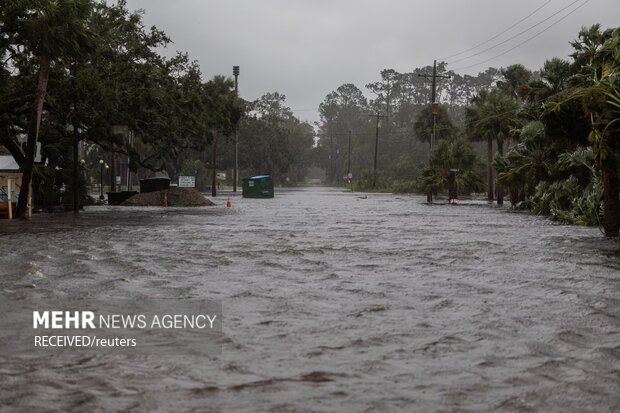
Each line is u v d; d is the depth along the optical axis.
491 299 9.76
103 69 37.72
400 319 8.32
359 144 184.88
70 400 5.24
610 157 21.45
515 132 42.62
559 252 16.52
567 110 23.55
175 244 18.16
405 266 13.65
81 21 31.91
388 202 56.50
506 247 17.77
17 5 29.48
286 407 5.10
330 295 10.06
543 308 9.07
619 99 21.06
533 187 41.12
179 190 49.16
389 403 5.20
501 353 6.69
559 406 5.14
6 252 15.77
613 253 16.25
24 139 44.81
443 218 32.41
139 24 42.09
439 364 6.29
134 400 5.25
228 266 13.51
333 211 39.91
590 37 37.72
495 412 5.01
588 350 6.84
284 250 16.73
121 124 38.50
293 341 7.18
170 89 42.38
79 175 41.25
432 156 57.34
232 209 42.75
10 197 30.59
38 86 31.14
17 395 5.35
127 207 45.62
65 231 22.62
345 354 6.65
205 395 5.38
